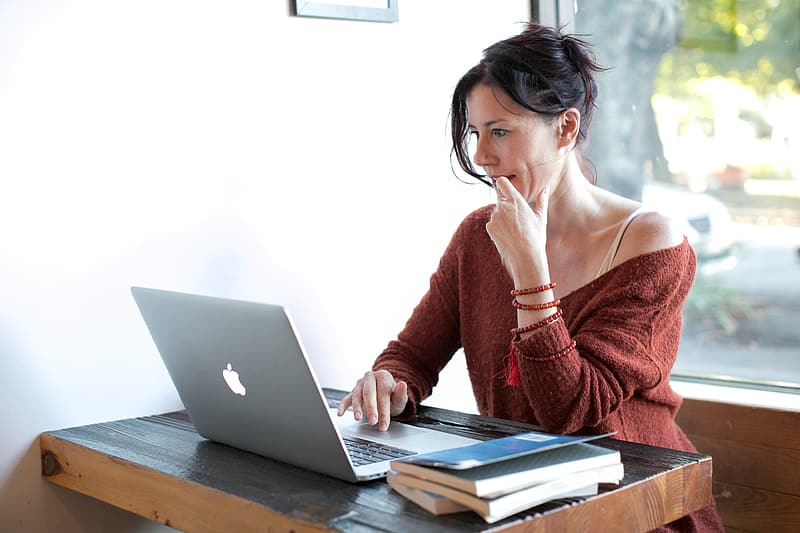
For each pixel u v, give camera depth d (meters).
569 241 1.72
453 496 1.10
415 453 1.38
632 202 1.72
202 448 1.46
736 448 1.90
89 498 1.64
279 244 1.87
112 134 1.63
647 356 1.56
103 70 1.62
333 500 1.17
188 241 1.73
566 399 1.47
